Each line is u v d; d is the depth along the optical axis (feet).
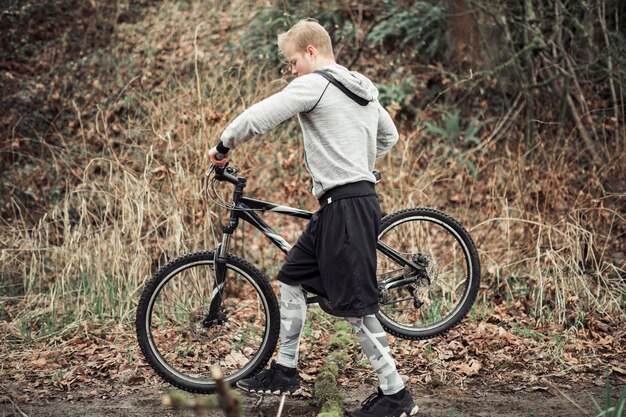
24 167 21.56
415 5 27.17
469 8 25.07
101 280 16.01
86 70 25.61
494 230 18.22
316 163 10.34
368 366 13.03
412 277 12.80
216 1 29.53
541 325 14.80
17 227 18.37
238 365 12.50
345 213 10.18
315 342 14.05
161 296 14.74
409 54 27.32
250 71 20.58
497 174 20.20
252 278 11.77
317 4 27.32
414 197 18.47
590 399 11.62
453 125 24.11
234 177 11.69
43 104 24.00
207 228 16.85
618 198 18.78
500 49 24.97
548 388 12.04
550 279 15.89
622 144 21.29
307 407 11.47
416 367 12.99
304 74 10.82
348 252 10.15
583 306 15.40
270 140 20.93
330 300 10.43
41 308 15.98
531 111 23.20
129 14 29.30
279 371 11.30
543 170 20.06
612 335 14.28
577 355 13.37
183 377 11.68
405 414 10.55
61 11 28.53
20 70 25.76
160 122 18.58
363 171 10.31
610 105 23.91
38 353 13.74
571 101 22.50
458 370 12.82
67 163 19.04
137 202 16.72
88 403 11.69
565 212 17.97
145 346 11.53
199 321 12.27
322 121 10.23
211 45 26.99
